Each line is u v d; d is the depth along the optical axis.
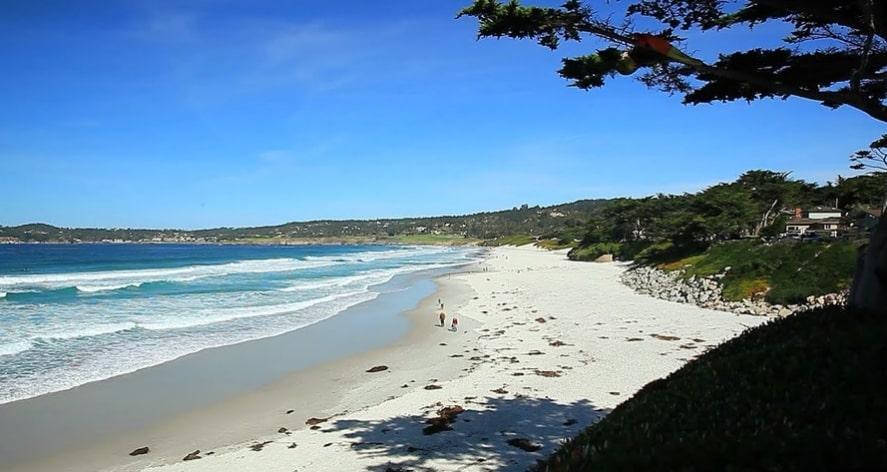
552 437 11.18
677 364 17.53
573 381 15.60
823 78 7.70
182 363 19.12
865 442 4.46
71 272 61.31
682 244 54.53
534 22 6.49
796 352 6.50
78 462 11.12
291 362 19.41
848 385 5.60
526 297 38.00
